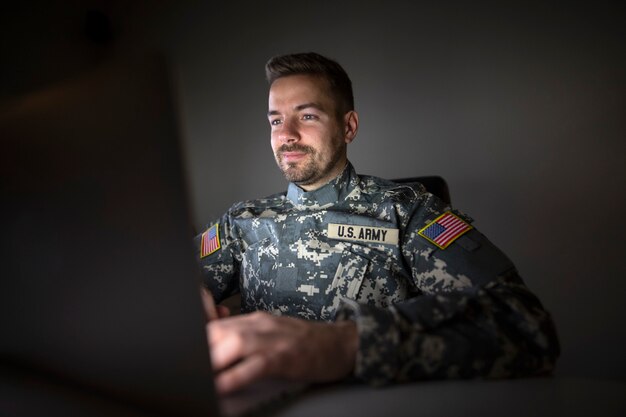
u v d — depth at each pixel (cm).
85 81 32
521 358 51
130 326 35
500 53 174
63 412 36
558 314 168
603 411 38
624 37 156
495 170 176
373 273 99
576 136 164
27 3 194
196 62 223
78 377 40
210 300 76
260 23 212
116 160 32
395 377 46
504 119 174
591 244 163
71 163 34
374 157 194
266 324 45
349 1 196
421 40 185
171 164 30
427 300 54
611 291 161
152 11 231
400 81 189
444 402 41
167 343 33
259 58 212
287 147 111
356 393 43
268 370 40
